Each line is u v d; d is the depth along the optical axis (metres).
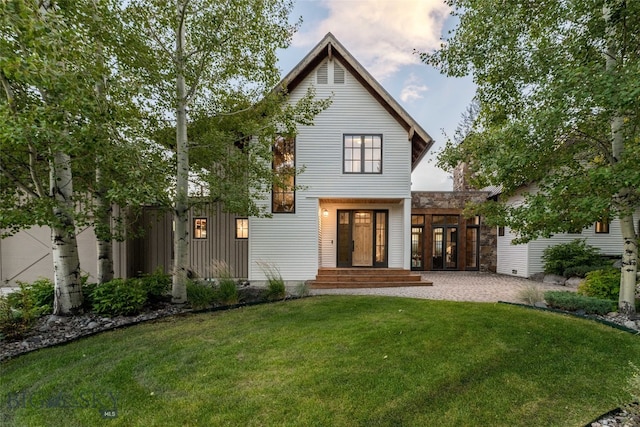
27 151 4.83
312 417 2.58
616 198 5.18
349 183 10.15
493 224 6.32
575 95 4.47
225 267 8.12
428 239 13.92
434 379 3.21
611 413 2.69
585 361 3.67
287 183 10.05
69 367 3.57
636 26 4.74
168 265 10.22
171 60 6.26
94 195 6.42
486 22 5.45
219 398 2.87
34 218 4.76
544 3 5.15
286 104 8.61
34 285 6.20
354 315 5.59
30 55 3.61
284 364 3.57
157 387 3.09
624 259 5.52
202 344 4.24
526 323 5.01
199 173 7.11
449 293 8.23
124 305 5.68
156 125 6.54
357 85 10.16
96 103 4.27
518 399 2.88
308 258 10.09
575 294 6.18
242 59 6.59
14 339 4.51
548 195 5.35
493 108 6.65
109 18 5.14
